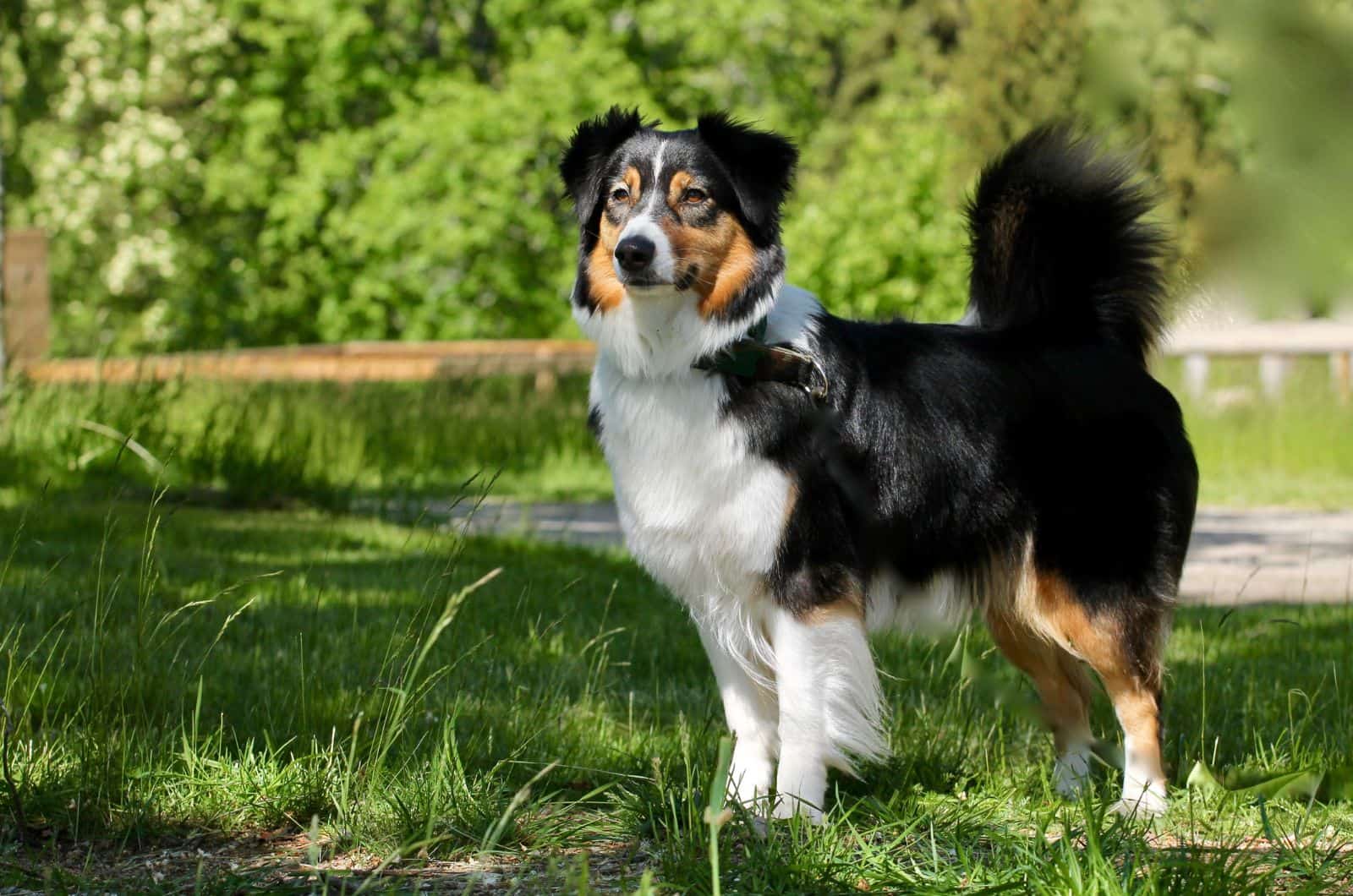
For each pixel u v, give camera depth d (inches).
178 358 579.5
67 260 956.0
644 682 233.9
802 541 162.9
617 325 166.1
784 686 164.6
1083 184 187.6
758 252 167.2
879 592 174.6
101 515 360.2
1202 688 197.6
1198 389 667.4
